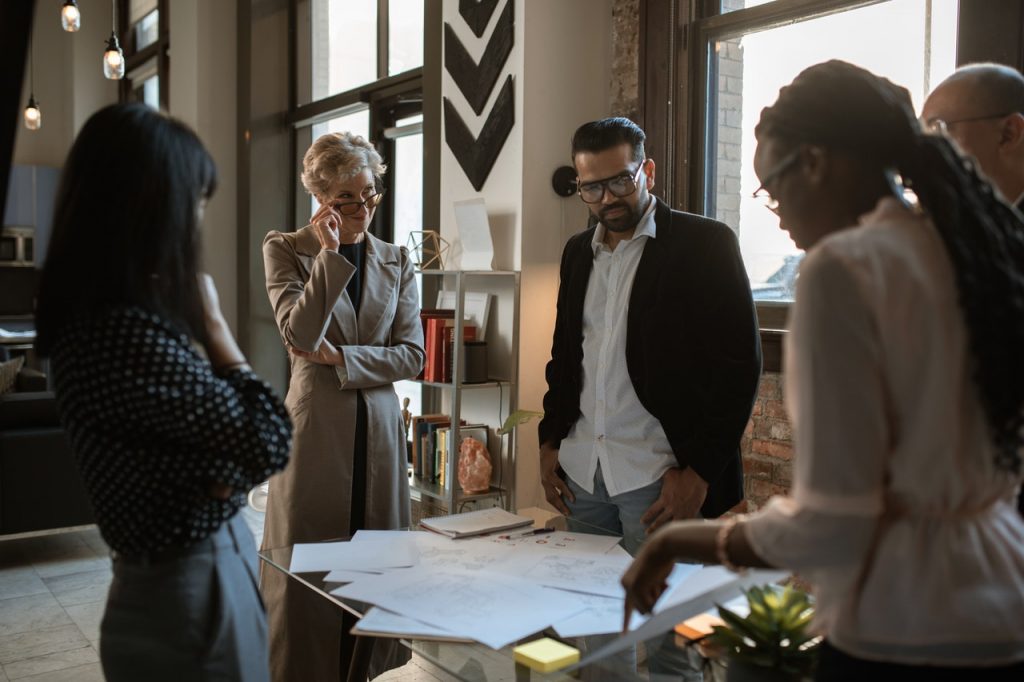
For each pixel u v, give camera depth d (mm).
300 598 2381
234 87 6555
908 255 953
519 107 3865
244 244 6457
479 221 3904
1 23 1181
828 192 1051
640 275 2268
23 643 3363
